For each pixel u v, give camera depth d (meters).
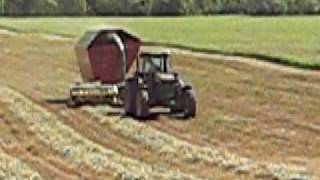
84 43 31.98
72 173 17.06
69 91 30.12
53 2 141.12
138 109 23.88
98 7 141.38
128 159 18.22
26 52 54.09
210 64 40.81
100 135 21.55
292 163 17.75
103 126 22.86
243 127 22.59
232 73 36.88
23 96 30.06
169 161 18.02
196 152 18.81
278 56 40.66
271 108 26.28
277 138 21.00
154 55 24.77
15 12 140.12
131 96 24.31
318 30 72.00
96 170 17.17
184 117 24.16
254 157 18.50
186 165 17.56
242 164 17.48
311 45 51.50
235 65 39.56
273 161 18.00
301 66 37.38
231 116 24.56
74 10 141.00
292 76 34.41
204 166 17.45
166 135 21.16
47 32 70.69
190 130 22.08
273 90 30.62
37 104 27.69
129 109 24.42
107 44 31.62
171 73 24.81
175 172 16.70
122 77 31.81
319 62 37.34
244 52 44.38
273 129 22.31
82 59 32.44
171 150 19.12
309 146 19.89
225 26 82.81
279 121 23.72
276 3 141.75
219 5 146.75
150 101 24.09
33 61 48.47
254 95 29.62
